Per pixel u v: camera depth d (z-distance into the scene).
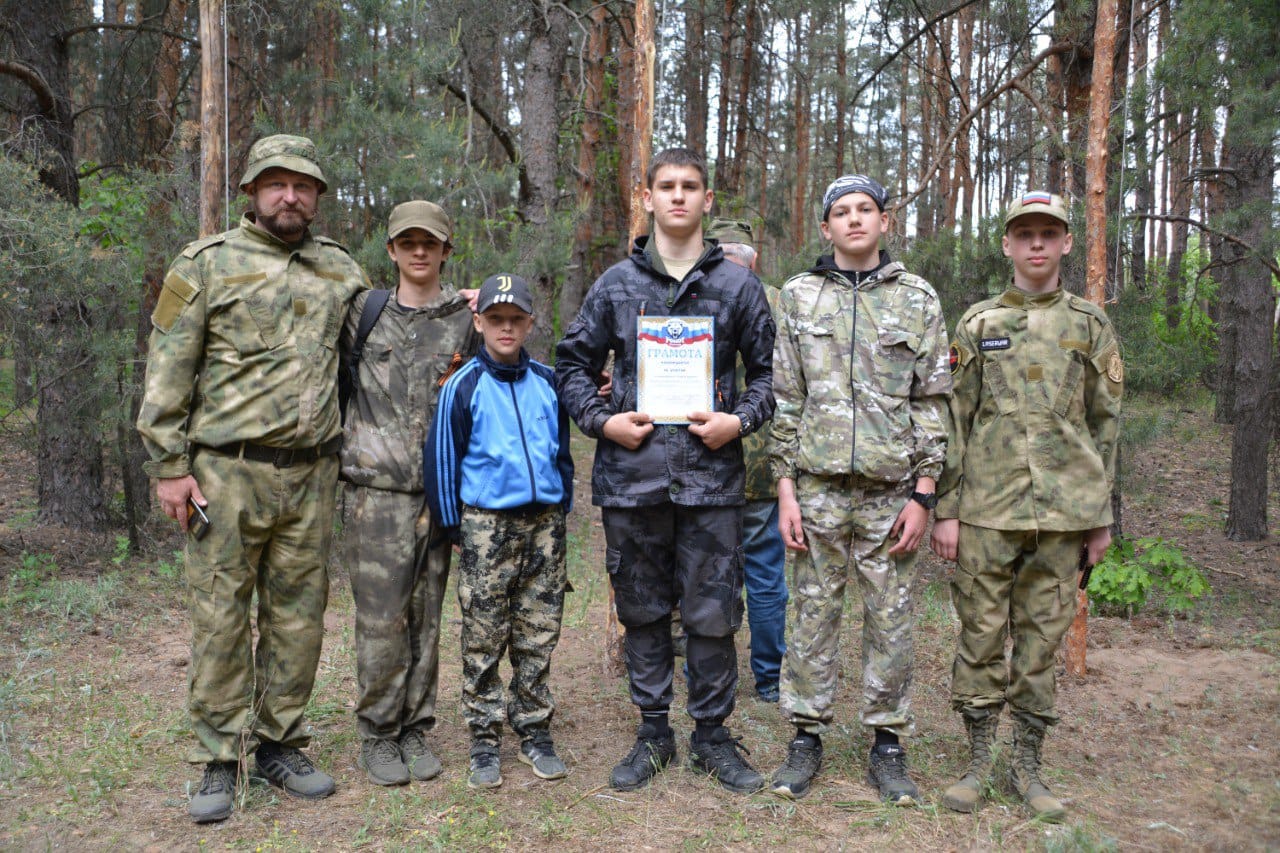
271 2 8.16
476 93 9.56
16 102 7.19
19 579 5.96
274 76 8.70
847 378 3.06
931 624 5.26
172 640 5.00
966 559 3.12
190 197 6.72
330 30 9.55
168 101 8.50
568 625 5.50
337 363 3.16
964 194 16.77
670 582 3.20
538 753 3.28
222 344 2.93
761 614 3.98
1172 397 6.44
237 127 8.66
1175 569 6.08
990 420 3.11
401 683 3.22
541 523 3.24
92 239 6.82
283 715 3.12
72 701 3.98
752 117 16.52
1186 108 6.46
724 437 3.01
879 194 3.13
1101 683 4.34
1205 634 5.29
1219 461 11.34
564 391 3.19
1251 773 3.28
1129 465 6.39
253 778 3.14
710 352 3.06
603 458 3.12
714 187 14.50
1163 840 2.79
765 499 3.95
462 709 3.30
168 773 3.29
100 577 6.08
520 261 7.79
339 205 6.89
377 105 7.09
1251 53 6.06
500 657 3.24
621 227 14.52
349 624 5.31
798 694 3.16
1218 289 14.03
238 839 2.81
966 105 7.78
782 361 3.16
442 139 6.95
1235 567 7.45
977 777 3.06
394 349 3.20
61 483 7.34
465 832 2.83
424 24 8.07
